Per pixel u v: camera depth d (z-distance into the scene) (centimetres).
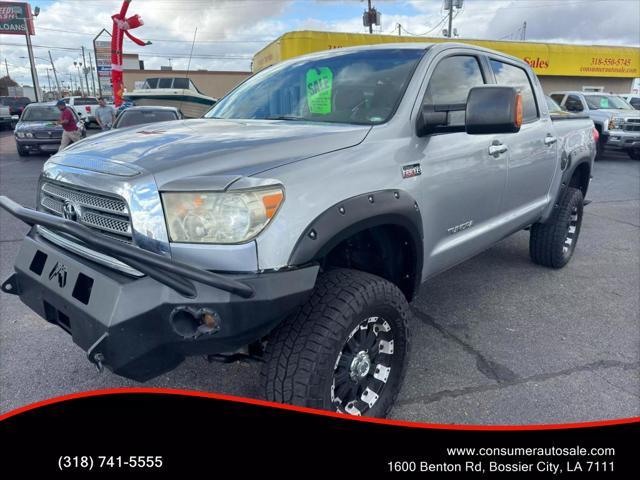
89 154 227
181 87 1761
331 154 220
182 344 186
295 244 191
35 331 349
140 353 186
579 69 2281
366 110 269
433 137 274
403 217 239
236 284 176
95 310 189
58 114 1509
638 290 440
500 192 343
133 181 193
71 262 211
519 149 358
